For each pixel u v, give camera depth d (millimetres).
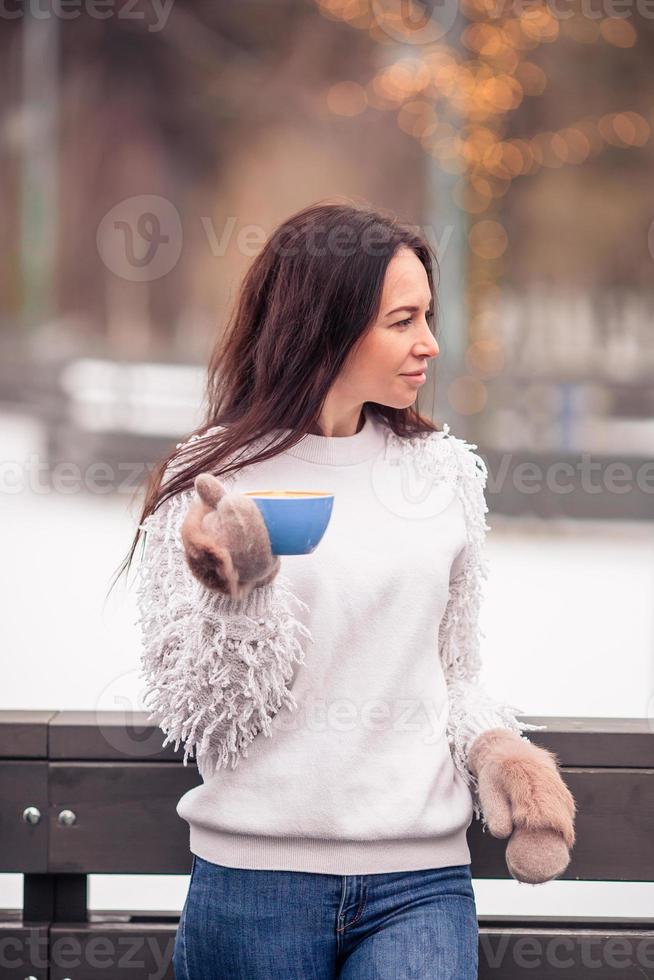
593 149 26359
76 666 8758
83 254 34656
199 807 2658
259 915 2611
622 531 15258
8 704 7652
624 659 9039
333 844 2621
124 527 14508
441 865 2686
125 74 34531
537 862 2463
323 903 2615
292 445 2744
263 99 30766
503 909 4395
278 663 2463
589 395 16984
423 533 2768
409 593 2697
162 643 2504
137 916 3229
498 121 18125
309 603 2645
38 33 30859
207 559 2209
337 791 2609
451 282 17734
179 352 31188
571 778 3107
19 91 32188
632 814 3107
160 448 17172
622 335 22969
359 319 2676
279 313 2719
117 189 34906
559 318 23516
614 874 3111
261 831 2602
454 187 17953
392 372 2721
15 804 3107
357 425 2941
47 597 11102
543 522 15609
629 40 22125
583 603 11117
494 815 2527
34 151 32188
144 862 3107
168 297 35062
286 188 34125
